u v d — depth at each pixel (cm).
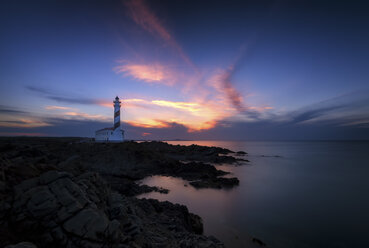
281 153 12088
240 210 2562
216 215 2384
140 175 4381
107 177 3703
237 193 3312
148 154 5553
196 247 1167
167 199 2900
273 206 2734
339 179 4538
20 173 1009
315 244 1775
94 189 1136
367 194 3344
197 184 3731
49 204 812
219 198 3031
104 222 810
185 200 2886
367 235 1947
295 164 7038
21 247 580
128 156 5169
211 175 4491
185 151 8988
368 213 2517
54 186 899
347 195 3284
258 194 3284
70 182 948
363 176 4900
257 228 2058
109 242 783
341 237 1909
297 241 1814
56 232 742
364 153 12031
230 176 4803
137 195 3022
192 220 2009
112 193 1376
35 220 764
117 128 7238
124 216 1098
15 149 1905
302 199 3056
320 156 10119
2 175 917
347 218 2358
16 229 731
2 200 798
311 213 2505
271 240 1825
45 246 708
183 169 4888
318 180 4422
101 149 5353
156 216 1645
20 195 832
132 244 881
